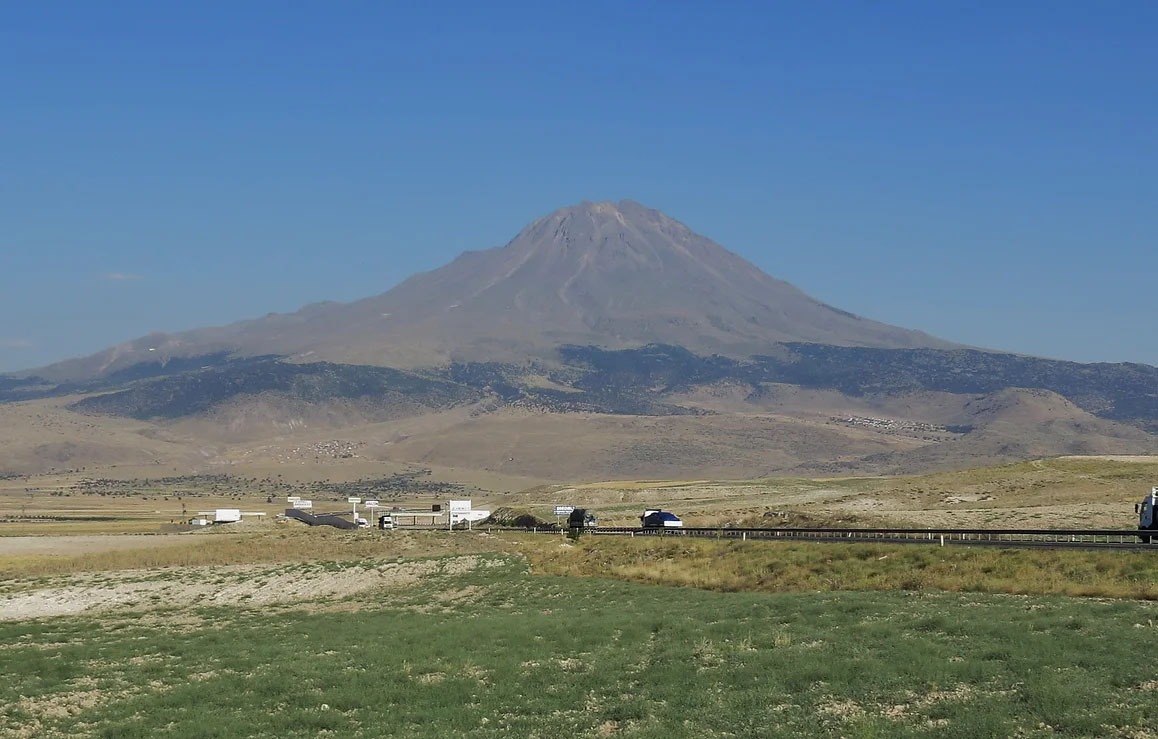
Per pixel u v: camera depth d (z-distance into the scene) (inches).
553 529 4315.9
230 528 5669.3
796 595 1820.9
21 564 3553.2
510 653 1363.2
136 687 1304.1
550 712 1051.3
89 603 2689.5
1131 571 1713.8
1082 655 1112.8
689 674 1155.9
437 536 3946.9
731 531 3014.3
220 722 1052.5
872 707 991.0
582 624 1576.0
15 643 1910.7
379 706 1105.4
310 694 1160.2
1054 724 900.0
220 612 2406.5
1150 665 1063.6
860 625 1392.7
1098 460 5526.6
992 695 994.1
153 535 5329.7
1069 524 3171.8
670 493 7263.8
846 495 5462.6
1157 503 2504.9
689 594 2005.4
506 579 2568.9
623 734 953.5
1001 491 4822.8
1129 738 860.6
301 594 2701.8
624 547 2849.4
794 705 1014.4
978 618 1385.3
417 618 1950.1
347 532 4458.7
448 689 1157.7
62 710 1190.9
